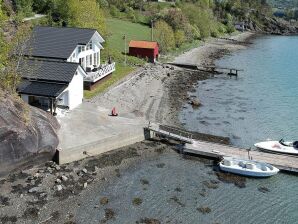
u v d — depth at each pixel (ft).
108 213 107.45
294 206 116.37
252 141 159.43
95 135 142.61
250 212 112.27
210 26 481.05
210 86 240.12
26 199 110.52
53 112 155.84
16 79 147.33
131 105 186.80
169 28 350.84
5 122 119.65
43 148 126.62
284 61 333.62
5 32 187.01
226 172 132.57
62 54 186.19
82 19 255.29
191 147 144.87
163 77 249.75
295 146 150.41
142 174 128.88
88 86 194.90
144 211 109.50
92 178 124.06
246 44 443.73
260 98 219.00
